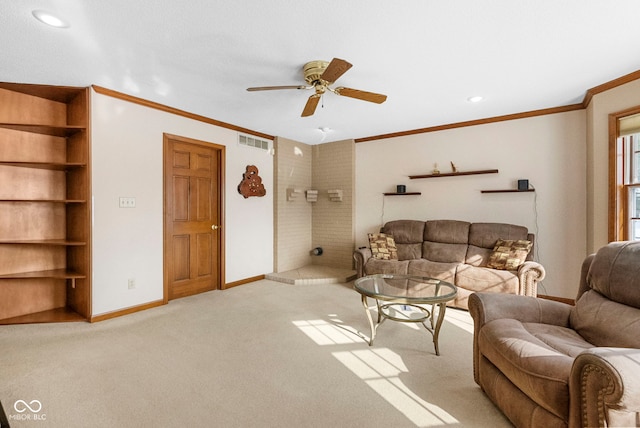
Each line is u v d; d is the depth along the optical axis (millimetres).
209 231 4320
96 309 3127
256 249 4938
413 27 2111
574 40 2285
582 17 2008
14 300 3154
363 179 5398
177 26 2080
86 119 3055
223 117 4137
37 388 1950
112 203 3242
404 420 1689
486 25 2094
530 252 3730
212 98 3418
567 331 1904
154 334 2818
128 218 3375
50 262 3338
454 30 2152
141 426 1624
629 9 1924
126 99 3326
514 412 1557
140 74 2812
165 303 3709
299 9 1914
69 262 3408
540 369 1388
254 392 1937
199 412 1739
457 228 4270
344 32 2168
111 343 2615
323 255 5797
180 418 1688
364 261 4430
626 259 1779
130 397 1868
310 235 5914
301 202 5734
